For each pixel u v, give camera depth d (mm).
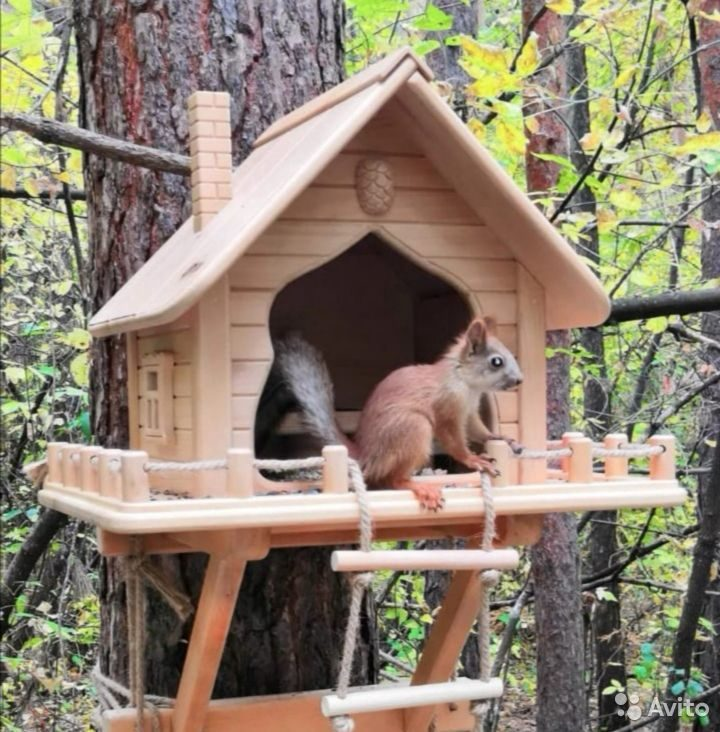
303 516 2635
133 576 3338
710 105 6918
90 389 4176
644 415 9125
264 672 3869
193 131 3309
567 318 3404
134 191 3975
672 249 8789
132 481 2574
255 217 2783
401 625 7934
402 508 2773
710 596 8984
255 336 2984
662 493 3014
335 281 3779
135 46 4012
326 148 2840
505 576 9852
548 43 6012
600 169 6230
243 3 4051
